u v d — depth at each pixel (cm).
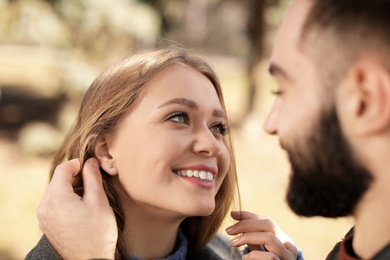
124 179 134
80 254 119
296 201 92
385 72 80
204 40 2125
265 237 135
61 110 814
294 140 89
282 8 896
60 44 736
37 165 679
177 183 129
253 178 679
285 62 90
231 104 1173
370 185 85
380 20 80
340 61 83
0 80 1309
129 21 736
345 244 96
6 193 571
